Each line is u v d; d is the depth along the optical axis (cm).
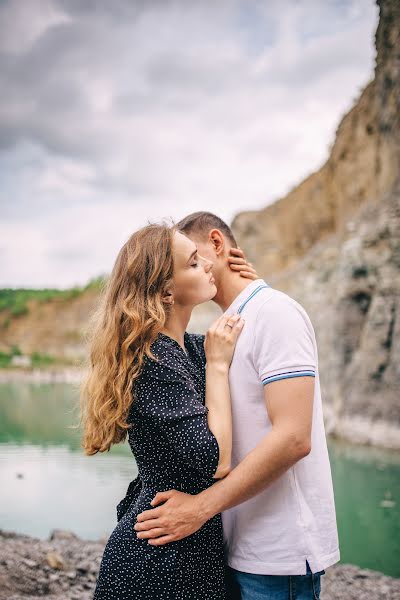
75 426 249
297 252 3775
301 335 222
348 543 784
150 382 221
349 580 577
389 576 616
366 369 1744
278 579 228
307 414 215
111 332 229
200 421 214
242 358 232
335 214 3403
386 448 1582
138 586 218
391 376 1664
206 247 272
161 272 232
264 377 221
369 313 1806
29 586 491
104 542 667
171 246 238
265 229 4022
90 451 234
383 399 1677
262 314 229
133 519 228
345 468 1298
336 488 1105
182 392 218
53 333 10206
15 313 10662
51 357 9400
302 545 224
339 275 1994
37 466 1342
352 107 3141
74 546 621
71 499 1016
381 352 1720
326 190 3556
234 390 235
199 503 215
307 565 224
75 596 478
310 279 2525
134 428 226
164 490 222
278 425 214
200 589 224
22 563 524
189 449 211
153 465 224
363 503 992
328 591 545
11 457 1473
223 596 233
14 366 8538
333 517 238
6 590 474
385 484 1131
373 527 854
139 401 221
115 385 224
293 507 227
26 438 1869
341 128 3191
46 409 3022
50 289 11500
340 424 1811
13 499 1021
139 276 231
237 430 236
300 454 213
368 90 2953
